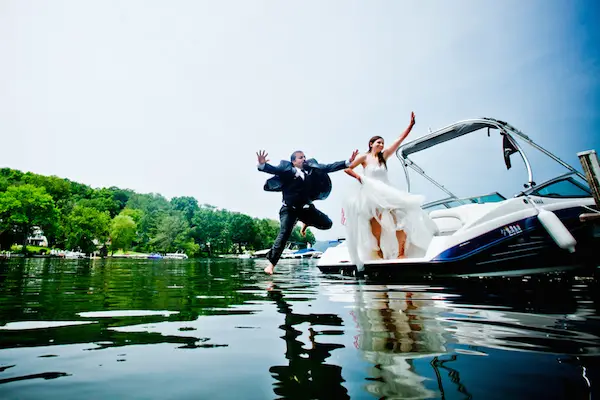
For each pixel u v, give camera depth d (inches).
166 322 70.4
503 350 48.1
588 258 167.8
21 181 2391.7
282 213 203.2
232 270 335.9
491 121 192.4
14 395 33.7
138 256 2202.3
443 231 209.3
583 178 182.5
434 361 43.8
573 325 64.0
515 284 145.2
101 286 151.6
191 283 169.8
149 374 40.1
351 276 213.5
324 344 52.6
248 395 33.8
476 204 194.2
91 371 41.1
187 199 3718.0
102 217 2335.1
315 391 34.6
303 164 194.5
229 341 55.1
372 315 76.0
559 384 35.9
